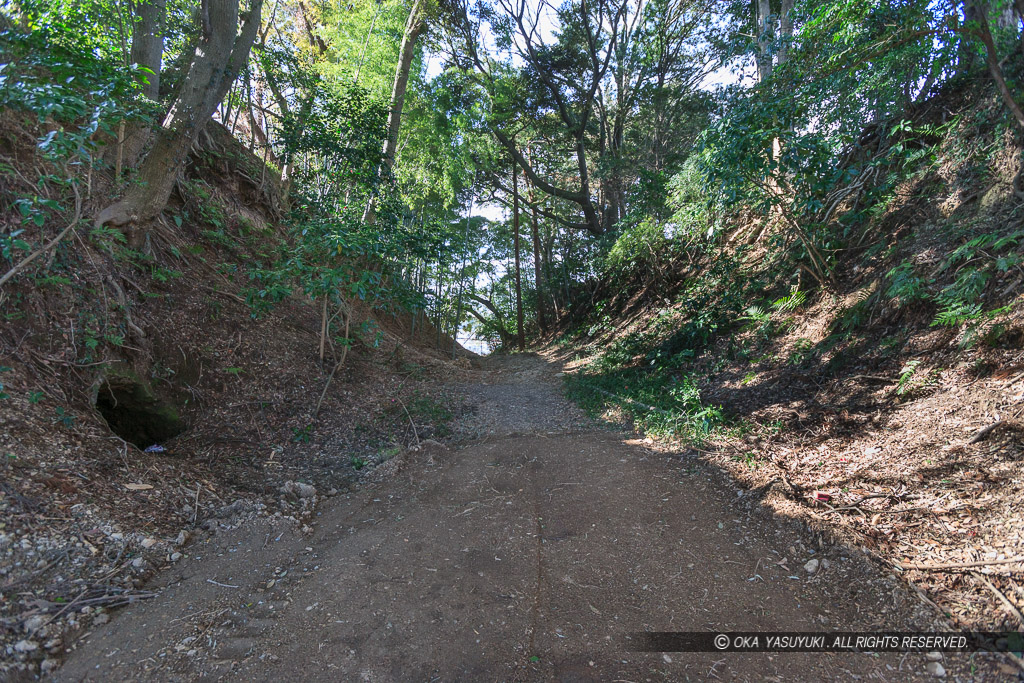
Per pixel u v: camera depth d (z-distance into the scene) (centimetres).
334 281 620
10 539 279
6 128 530
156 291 632
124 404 510
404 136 1514
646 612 271
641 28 1992
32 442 353
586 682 223
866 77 672
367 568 311
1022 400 371
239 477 449
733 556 318
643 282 1550
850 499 352
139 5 705
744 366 715
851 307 621
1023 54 588
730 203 688
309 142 908
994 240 485
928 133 711
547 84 1902
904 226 674
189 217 837
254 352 691
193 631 255
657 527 354
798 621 262
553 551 329
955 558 282
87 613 262
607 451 512
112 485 355
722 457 457
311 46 1630
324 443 561
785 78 617
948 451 370
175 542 325
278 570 312
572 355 1501
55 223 502
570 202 2561
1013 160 558
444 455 528
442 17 1528
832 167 632
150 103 581
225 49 598
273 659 237
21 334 423
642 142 2306
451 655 240
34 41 393
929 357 480
